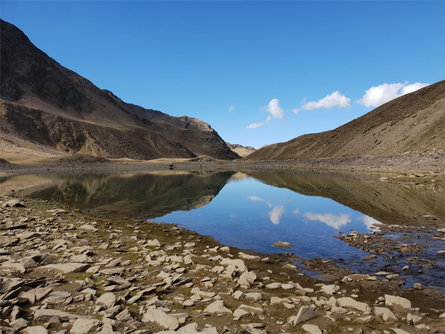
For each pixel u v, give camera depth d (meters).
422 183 43.03
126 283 9.71
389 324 7.47
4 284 8.40
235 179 68.19
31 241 14.58
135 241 16.75
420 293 10.23
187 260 12.75
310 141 176.38
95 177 73.62
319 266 13.45
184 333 6.25
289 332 6.84
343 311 8.12
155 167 139.00
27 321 6.65
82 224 20.11
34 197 35.72
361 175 64.06
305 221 23.48
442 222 21.09
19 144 157.12
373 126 117.88
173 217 25.70
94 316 7.14
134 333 6.35
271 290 10.05
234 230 21.03
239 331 6.71
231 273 11.20
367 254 15.02
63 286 9.13
